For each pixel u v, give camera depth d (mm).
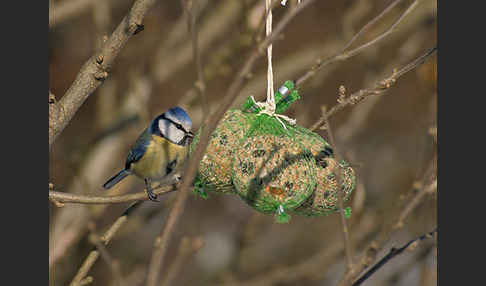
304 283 12953
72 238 10414
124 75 13312
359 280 5102
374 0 13039
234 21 12352
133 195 6832
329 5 14305
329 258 11336
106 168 11695
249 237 12711
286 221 6379
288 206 6438
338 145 11547
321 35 14211
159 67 12570
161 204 11180
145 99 12312
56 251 10266
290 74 12820
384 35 5707
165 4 14102
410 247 5133
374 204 12578
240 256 12789
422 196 4488
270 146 6582
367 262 4555
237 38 12242
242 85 3898
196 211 15727
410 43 12852
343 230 4707
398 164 14703
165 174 8180
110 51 6008
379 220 11117
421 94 14852
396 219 4512
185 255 3699
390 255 5168
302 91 12547
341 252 11211
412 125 15008
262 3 11641
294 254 14055
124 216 6824
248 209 15883
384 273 11984
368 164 14695
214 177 6793
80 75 6133
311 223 15109
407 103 15109
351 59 13594
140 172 8211
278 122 6816
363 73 13703
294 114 12383
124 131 12023
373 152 14938
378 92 6301
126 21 5961
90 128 13547
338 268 13906
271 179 6410
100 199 6613
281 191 6398
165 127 8008
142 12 5906
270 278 11805
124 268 12750
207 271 13789
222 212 15773
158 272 3895
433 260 10812
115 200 6754
